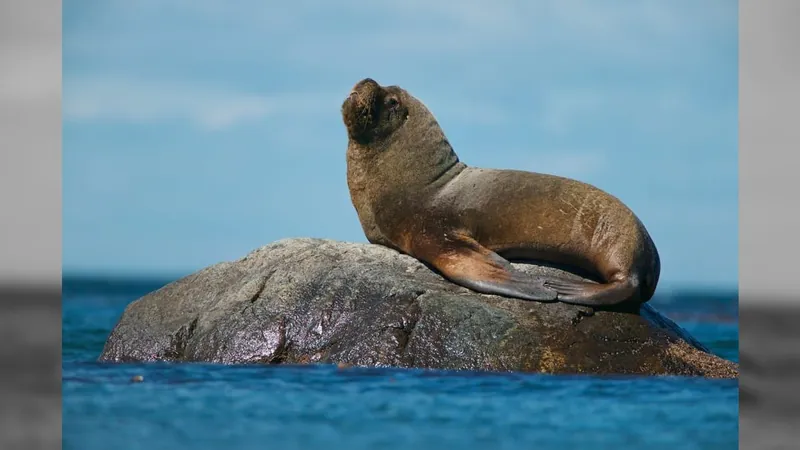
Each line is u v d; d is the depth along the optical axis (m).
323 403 28.30
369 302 35.31
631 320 35.06
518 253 38.03
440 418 26.78
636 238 36.53
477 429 25.44
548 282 35.56
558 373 32.88
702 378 32.97
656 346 34.19
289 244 39.47
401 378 31.64
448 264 36.53
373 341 33.97
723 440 25.30
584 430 25.97
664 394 29.95
